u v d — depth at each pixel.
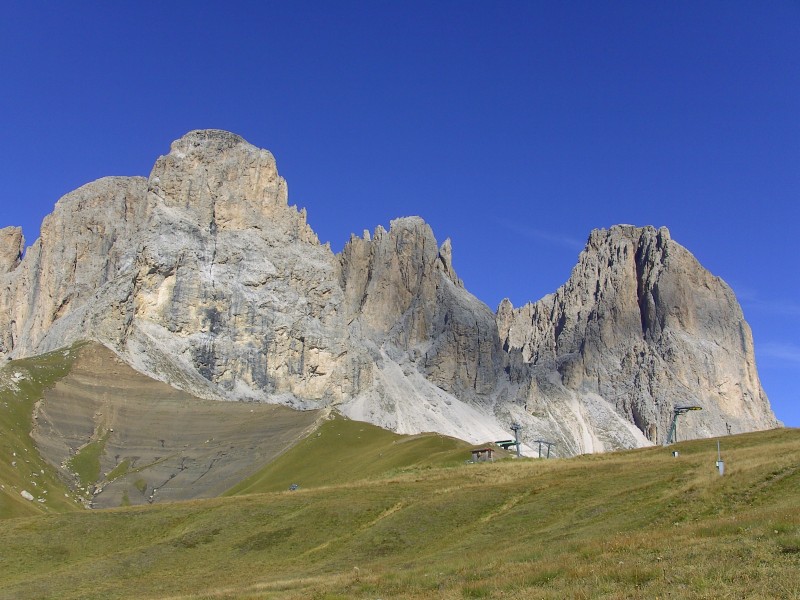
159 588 68.25
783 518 44.28
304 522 84.12
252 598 50.09
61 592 69.62
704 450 105.12
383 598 43.66
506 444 167.50
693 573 35.94
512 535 68.12
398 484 100.56
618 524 60.84
